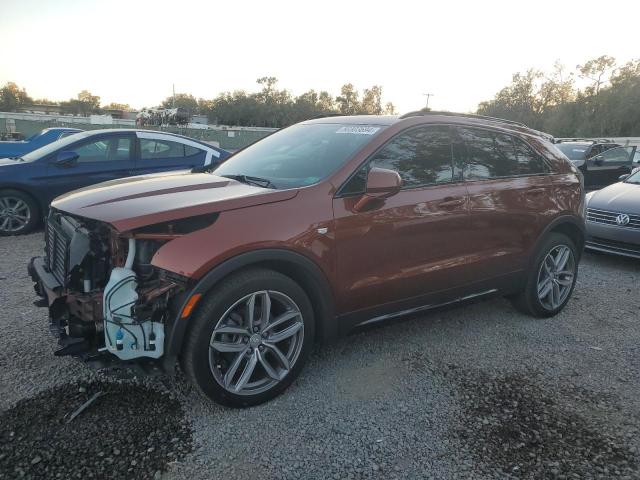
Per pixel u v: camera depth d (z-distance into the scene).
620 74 62.00
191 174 3.99
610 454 2.82
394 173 3.18
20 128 36.19
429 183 3.77
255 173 3.75
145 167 8.19
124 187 3.39
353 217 3.31
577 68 67.00
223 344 2.93
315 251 3.15
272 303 3.17
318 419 3.04
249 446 2.78
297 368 3.26
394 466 2.67
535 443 2.89
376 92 111.50
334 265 3.26
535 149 4.66
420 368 3.72
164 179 3.67
